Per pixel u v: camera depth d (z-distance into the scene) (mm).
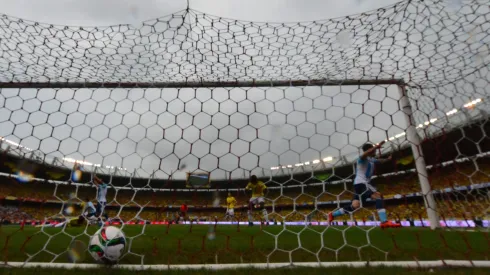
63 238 3986
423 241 3092
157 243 3221
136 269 1895
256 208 6789
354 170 4500
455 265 1868
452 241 3031
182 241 3396
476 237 3303
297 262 2053
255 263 2043
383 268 1833
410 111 4156
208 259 2225
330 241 3287
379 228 5039
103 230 2166
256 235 4141
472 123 4008
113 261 2078
